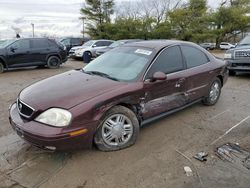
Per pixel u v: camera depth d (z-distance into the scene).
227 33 44.81
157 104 4.10
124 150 3.65
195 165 3.29
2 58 11.05
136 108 3.81
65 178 3.03
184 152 3.62
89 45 17.14
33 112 3.19
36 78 9.83
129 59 4.30
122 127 3.64
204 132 4.29
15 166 3.27
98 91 3.46
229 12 42.59
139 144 3.84
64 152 3.55
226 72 5.88
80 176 3.06
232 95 6.68
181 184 2.92
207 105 5.62
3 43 11.88
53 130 3.04
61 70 12.20
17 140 3.98
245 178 3.02
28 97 3.43
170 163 3.33
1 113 5.27
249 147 3.76
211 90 5.52
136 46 4.62
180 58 4.63
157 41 4.81
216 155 3.53
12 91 7.39
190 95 4.79
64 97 3.30
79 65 14.64
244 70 8.75
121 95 3.52
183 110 5.33
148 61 4.09
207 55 5.41
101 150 3.55
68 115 3.09
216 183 2.93
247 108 5.57
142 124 4.00
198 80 4.92
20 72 11.41
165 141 3.95
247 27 43.88
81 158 3.43
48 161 3.38
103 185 2.91
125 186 2.89
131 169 3.20
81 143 3.23
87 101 3.26
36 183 2.94
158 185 2.90
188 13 41.97
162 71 4.20
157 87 4.03
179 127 4.48
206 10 43.16
